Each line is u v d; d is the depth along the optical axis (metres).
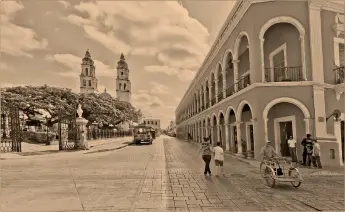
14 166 15.20
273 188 9.08
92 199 7.75
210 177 11.20
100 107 48.69
